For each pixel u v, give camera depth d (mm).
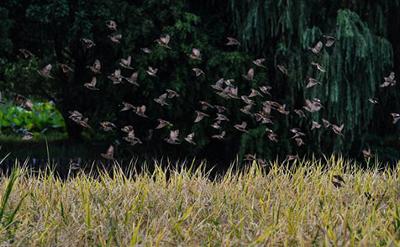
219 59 20516
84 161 20000
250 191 12008
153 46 20984
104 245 8805
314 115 19703
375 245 8773
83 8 21172
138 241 8852
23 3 21609
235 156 21500
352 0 20266
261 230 9344
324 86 19578
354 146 21141
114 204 10820
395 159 21141
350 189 12281
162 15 21016
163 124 16312
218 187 12203
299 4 19812
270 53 20906
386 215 10328
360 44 19312
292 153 20750
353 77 19766
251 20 20297
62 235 9172
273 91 21016
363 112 20156
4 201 9719
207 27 21828
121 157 21578
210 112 21266
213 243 9094
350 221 9906
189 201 11211
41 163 18766
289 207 10312
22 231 9180
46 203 10836
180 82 20672
